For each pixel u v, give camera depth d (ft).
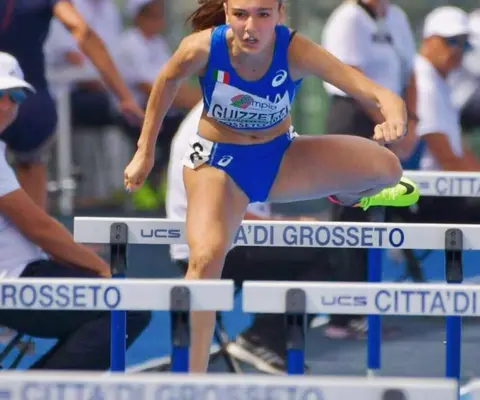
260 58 46.73
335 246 52.49
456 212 80.89
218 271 46.52
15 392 30.12
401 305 38.17
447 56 84.12
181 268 66.13
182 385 29.99
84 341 54.65
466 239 50.70
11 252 56.65
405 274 84.48
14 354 68.49
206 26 50.34
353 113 78.48
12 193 55.93
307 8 116.16
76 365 54.54
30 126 79.82
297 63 47.47
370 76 80.53
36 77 79.71
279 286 37.83
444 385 29.14
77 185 114.01
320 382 29.63
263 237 52.49
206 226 47.50
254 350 65.10
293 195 51.37
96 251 96.78
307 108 120.26
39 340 71.67
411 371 65.77
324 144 50.98
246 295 37.86
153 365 63.05
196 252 46.39
